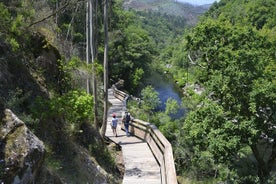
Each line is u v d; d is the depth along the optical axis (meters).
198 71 23.19
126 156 12.93
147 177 10.55
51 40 11.84
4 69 7.84
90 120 13.68
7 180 4.77
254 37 21.98
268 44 22.36
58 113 8.28
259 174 18.17
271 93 16.88
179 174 20.09
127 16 66.25
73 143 9.41
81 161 9.09
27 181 5.16
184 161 20.94
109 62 47.84
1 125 5.47
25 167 5.12
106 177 9.95
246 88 17.89
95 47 16.77
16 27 8.57
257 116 17.41
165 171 9.12
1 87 7.36
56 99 8.45
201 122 18.19
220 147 16.12
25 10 9.15
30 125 7.52
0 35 8.08
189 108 26.48
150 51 62.81
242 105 18.02
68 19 27.86
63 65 11.05
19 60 8.77
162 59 119.75
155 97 33.12
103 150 11.99
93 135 12.02
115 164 12.36
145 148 14.27
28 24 9.67
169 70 89.19
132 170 11.20
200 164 20.06
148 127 15.62
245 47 20.94
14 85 7.98
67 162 8.41
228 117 18.42
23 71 8.73
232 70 18.11
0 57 7.96
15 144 5.25
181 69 82.00
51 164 7.26
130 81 49.56
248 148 20.59
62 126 9.20
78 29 31.19
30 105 8.05
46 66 10.21
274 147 18.14
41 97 8.26
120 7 62.75
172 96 53.72
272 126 17.83
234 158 18.28
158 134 12.62
